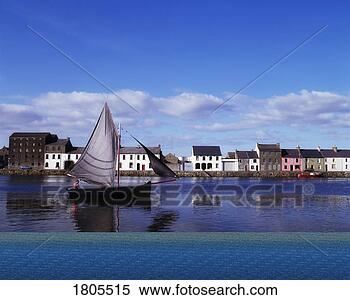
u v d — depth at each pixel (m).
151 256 16.17
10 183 70.25
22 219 26.97
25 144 127.44
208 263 15.31
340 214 30.36
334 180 97.94
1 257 16.12
